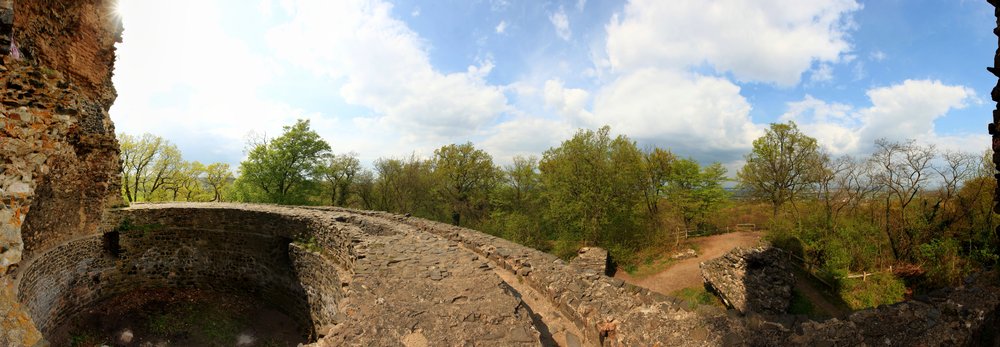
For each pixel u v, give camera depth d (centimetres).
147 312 1121
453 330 423
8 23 514
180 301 1183
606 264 1986
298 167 2756
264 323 1099
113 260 1188
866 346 430
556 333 594
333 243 962
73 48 1030
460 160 3388
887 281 1409
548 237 2889
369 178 3312
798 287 1455
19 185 527
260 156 2723
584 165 2317
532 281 787
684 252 2155
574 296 651
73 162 1020
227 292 1227
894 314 484
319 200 3291
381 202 3291
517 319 456
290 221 1144
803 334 446
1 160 504
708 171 2733
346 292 598
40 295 919
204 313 1128
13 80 522
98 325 1040
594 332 547
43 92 567
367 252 747
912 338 443
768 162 2470
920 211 1619
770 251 1305
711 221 2847
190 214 1266
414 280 584
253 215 1218
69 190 1029
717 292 1516
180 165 3038
